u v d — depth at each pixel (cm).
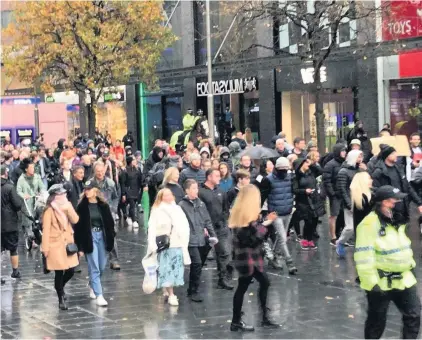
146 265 1239
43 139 3828
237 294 1074
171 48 4153
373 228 863
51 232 1246
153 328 1110
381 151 1540
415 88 2933
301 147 1909
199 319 1158
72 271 1280
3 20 4547
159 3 3578
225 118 3878
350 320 1112
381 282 859
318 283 1382
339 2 2416
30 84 3894
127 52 3525
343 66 3178
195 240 1281
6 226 1531
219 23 3772
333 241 1767
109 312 1226
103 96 4309
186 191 1298
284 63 3431
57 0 3372
